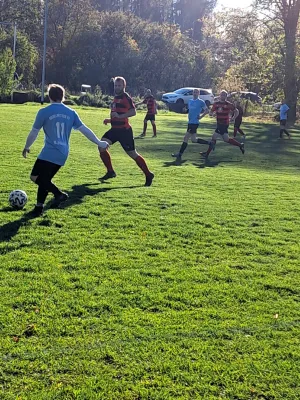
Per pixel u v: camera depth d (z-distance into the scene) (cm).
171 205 816
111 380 323
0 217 666
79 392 309
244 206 852
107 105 4341
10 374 324
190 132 1430
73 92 5953
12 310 409
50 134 669
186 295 458
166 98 4841
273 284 498
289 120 3772
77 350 355
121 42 6519
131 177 1052
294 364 352
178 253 580
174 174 1140
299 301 465
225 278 508
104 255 553
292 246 633
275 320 419
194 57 7094
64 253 552
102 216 713
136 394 311
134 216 726
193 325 401
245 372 339
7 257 527
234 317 421
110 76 6500
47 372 328
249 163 1465
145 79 6775
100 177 1018
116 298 443
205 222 723
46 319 396
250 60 3850
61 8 6391
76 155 1316
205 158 1485
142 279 490
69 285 464
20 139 1534
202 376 332
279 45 3719
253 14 3794
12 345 356
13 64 4038
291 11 3603
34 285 459
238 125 2252
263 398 314
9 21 6412
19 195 710
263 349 371
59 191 696
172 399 307
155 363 344
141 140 1888
